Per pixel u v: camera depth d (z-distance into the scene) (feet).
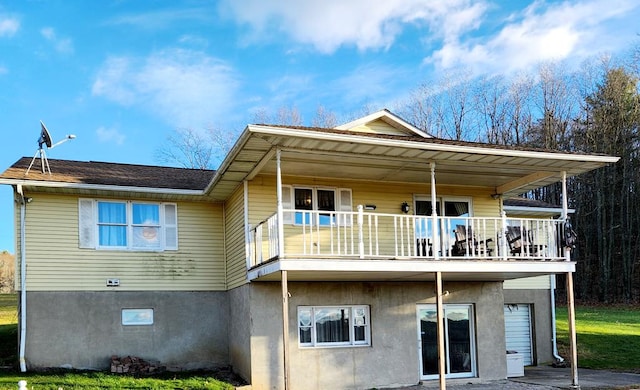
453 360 48.37
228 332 50.52
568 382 45.03
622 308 104.99
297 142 36.58
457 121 139.33
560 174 46.42
